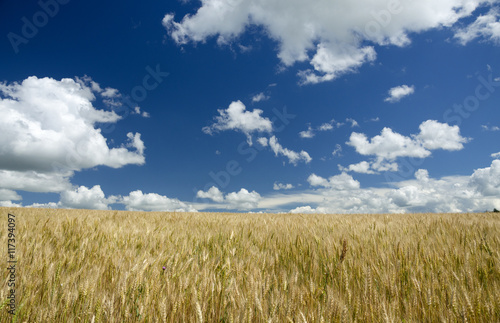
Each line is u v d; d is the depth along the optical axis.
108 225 5.98
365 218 9.33
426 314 1.98
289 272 2.99
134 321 1.82
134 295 2.13
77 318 1.86
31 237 4.20
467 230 4.91
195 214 11.55
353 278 2.67
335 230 5.55
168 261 2.96
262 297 2.03
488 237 4.21
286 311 1.84
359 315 1.91
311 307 1.90
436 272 2.72
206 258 3.32
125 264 2.82
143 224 6.82
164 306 1.79
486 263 2.97
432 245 3.89
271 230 5.67
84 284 2.18
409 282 2.48
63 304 2.00
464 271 2.51
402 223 6.88
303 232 5.21
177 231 5.60
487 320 1.85
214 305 2.02
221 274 2.70
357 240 4.38
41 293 2.15
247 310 1.78
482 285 2.34
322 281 2.69
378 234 4.93
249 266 2.87
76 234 4.63
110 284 2.36
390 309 1.90
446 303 2.05
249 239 4.90
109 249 3.66
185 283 2.26
